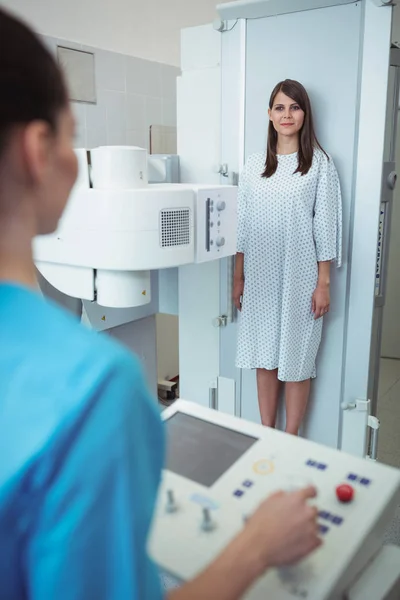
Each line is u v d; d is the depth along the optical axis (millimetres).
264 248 1826
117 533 391
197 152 2000
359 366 1848
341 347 1873
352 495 731
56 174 437
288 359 1816
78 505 368
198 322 2094
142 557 413
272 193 1777
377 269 1841
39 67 397
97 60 2363
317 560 653
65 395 378
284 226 1773
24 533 372
